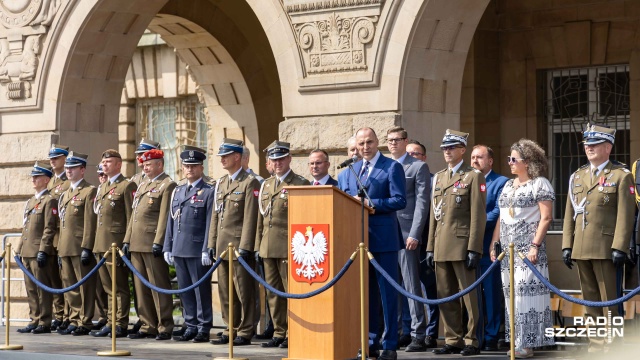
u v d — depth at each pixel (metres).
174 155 21.02
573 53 15.82
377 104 13.02
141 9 15.80
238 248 12.17
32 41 16.06
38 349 12.02
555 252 15.26
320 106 13.42
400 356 10.85
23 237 14.42
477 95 16.17
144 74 21.16
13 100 16.25
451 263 10.95
